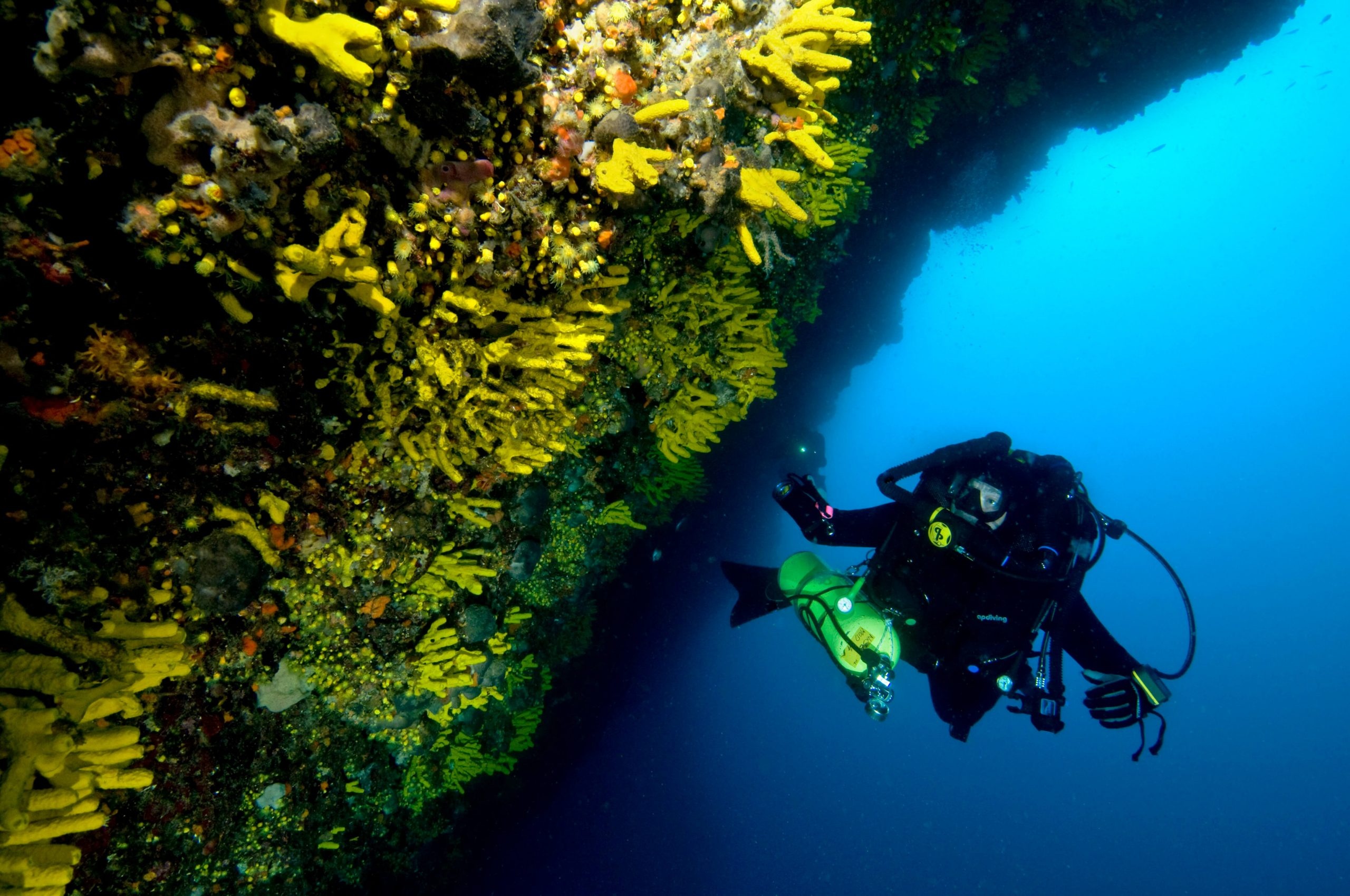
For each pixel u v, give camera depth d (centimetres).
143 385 202
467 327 253
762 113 270
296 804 339
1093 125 941
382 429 273
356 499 288
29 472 192
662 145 241
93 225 176
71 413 190
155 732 262
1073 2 773
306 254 182
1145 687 411
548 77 223
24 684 183
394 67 187
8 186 159
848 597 432
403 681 345
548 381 286
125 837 260
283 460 253
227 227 176
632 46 237
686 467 618
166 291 201
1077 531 436
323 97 185
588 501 478
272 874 329
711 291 383
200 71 159
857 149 436
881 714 403
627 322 365
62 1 136
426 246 220
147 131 160
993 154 921
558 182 234
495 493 378
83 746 196
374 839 481
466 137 208
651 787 1125
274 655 300
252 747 308
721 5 252
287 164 170
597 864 914
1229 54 851
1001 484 436
